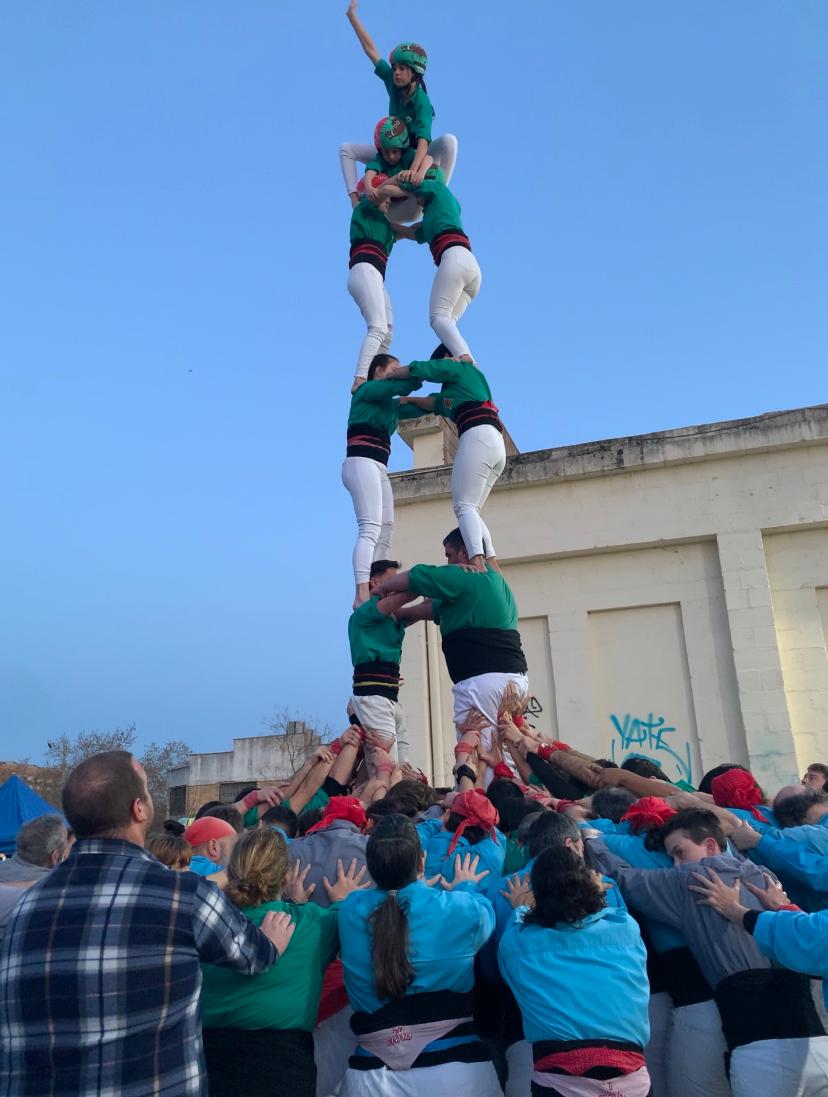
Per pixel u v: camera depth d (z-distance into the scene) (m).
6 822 9.74
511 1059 3.78
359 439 7.18
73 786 2.99
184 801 30.41
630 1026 3.16
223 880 3.96
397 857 3.41
